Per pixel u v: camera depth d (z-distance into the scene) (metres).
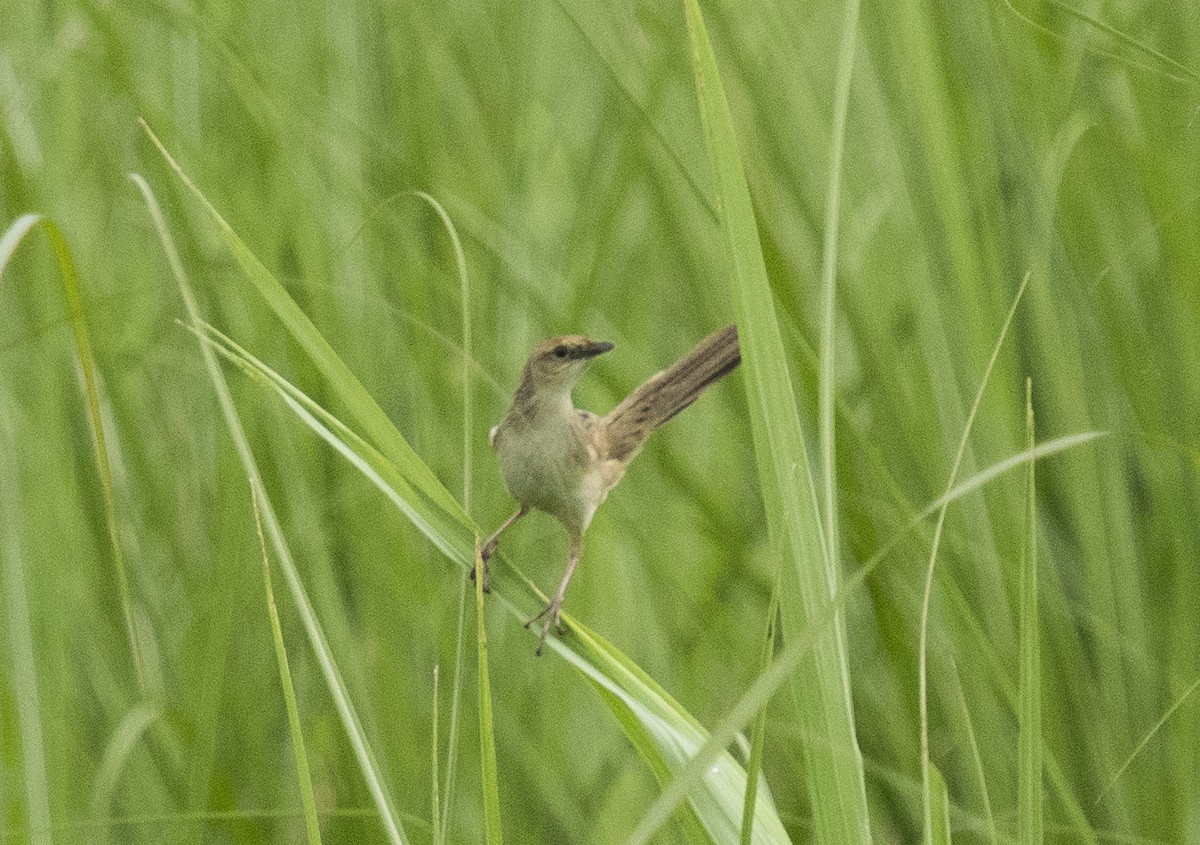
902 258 7.52
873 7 7.44
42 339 7.16
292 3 8.69
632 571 9.16
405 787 7.57
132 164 8.81
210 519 8.17
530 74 8.68
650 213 8.87
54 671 6.35
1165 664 7.29
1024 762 4.69
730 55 7.61
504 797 7.76
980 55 7.31
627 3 7.91
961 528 7.23
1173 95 7.47
